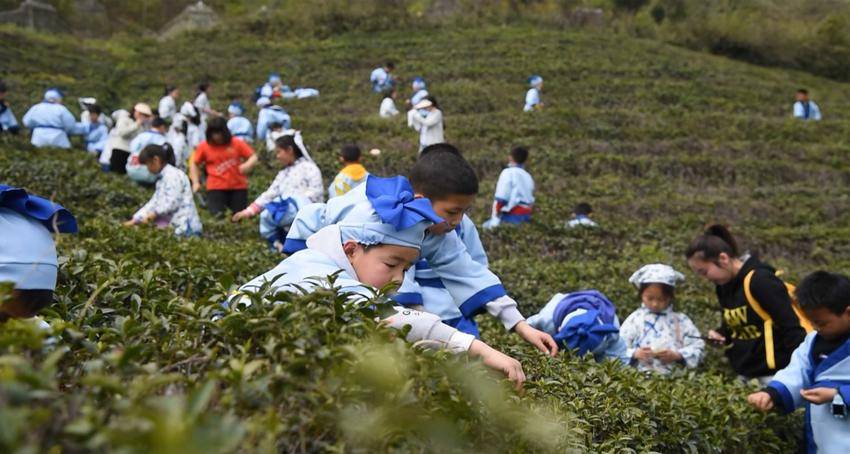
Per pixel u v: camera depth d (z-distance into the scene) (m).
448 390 1.64
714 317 8.10
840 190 17.56
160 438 0.99
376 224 2.53
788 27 38.62
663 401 3.37
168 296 2.35
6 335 1.33
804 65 37.06
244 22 35.41
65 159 13.12
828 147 20.36
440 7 37.62
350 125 20.70
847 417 3.89
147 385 1.29
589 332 4.33
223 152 9.38
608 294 8.12
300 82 28.17
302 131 20.48
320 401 1.46
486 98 24.59
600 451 2.72
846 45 37.22
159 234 5.77
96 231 5.45
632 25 36.81
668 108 24.00
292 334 1.63
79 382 1.42
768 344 4.84
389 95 24.91
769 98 27.22
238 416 1.40
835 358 3.93
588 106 24.50
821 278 3.89
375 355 1.52
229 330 1.74
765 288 4.82
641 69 28.20
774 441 4.07
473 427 1.72
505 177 11.64
